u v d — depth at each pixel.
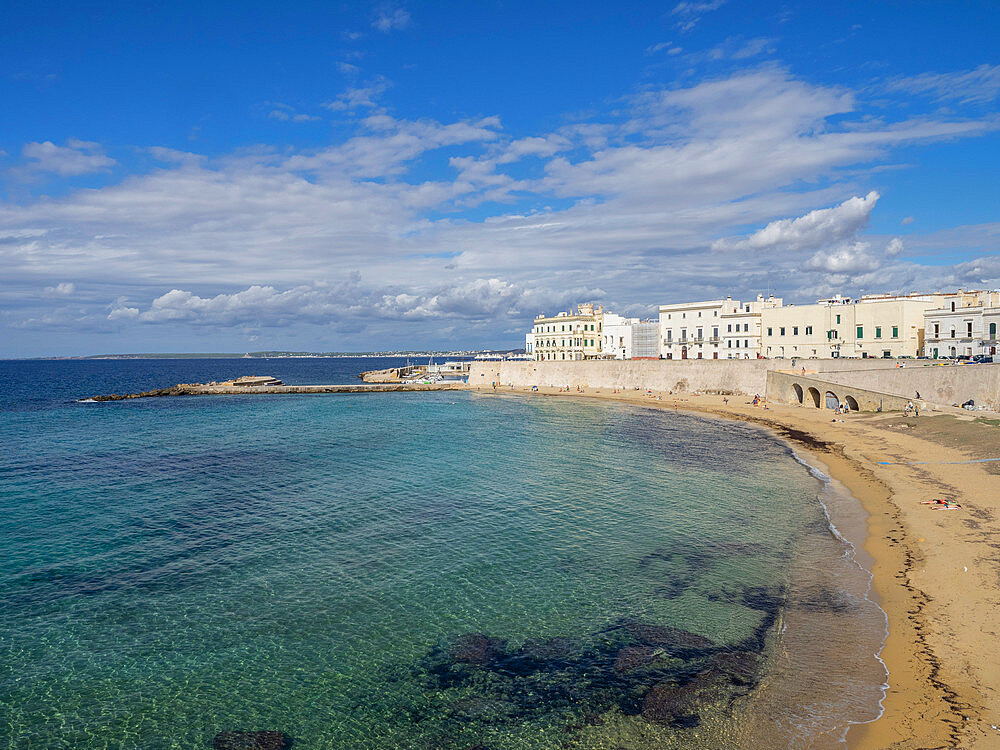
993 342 77.12
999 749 14.68
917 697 17.12
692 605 24.12
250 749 16.69
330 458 54.44
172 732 17.36
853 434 61.03
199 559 29.48
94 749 16.67
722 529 33.28
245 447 60.53
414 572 27.83
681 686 18.69
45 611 24.12
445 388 146.62
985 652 19.02
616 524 34.50
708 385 107.75
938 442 50.72
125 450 58.94
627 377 120.00
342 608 24.39
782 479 45.12
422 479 45.91
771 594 24.84
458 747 16.61
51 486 43.88
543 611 23.95
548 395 123.75
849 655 19.73
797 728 16.34
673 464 51.09
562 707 18.08
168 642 21.89
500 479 45.81
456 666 20.36
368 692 19.05
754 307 116.25
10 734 17.17
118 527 34.25
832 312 101.62
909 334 92.12
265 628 22.88
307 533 33.22
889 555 28.00
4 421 83.62
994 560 25.78
